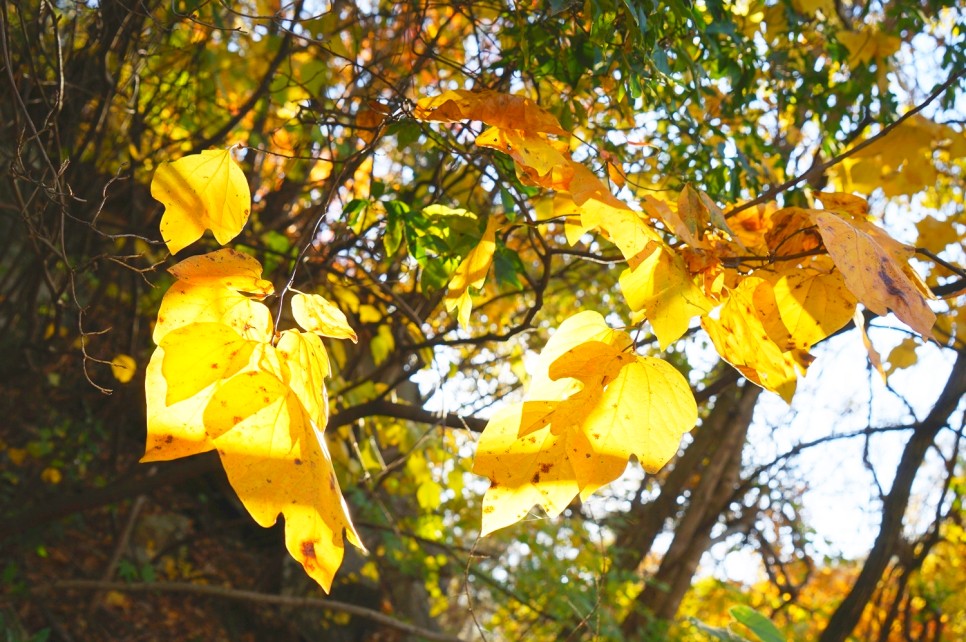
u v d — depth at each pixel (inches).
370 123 87.8
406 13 100.0
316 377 35.8
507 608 221.8
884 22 115.8
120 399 197.9
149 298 170.7
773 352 44.2
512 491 38.5
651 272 39.5
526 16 84.8
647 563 419.8
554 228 137.7
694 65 81.1
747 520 311.1
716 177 102.0
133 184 127.2
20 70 91.4
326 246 120.7
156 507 261.3
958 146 78.3
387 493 214.4
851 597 156.2
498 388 150.6
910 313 36.9
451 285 56.5
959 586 263.6
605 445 38.9
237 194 41.2
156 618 227.9
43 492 206.5
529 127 46.2
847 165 80.4
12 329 166.7
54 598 207.0
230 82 130.0
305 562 30.5
